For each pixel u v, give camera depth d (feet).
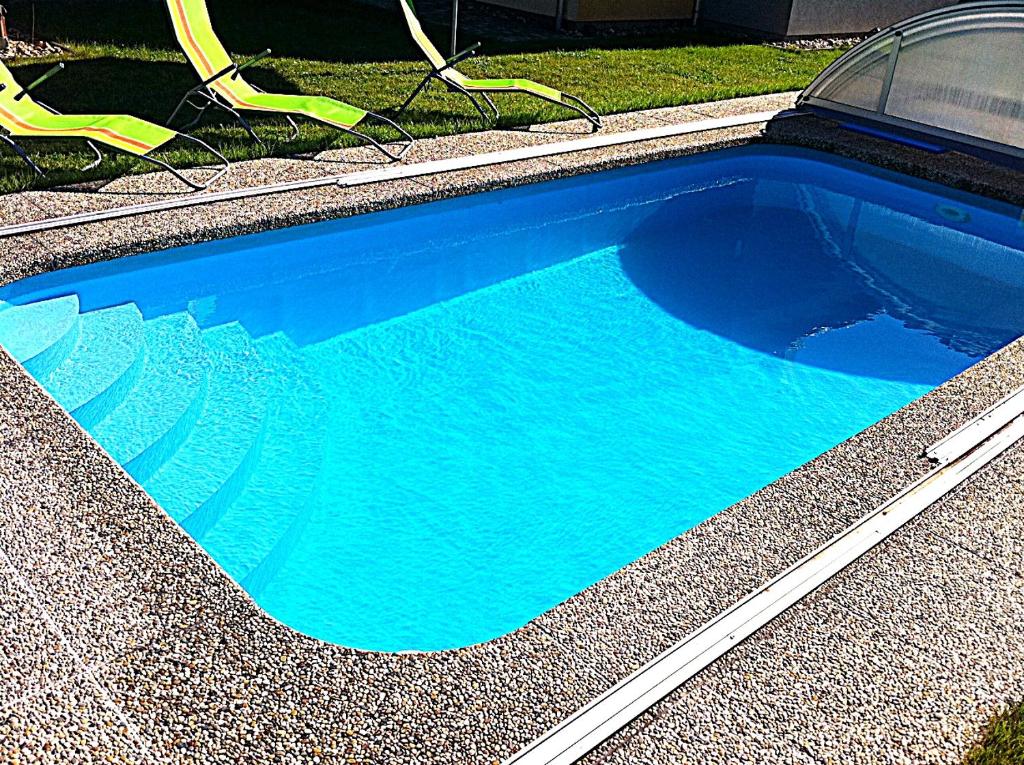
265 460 14.70
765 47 44.50
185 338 17.66
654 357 18.93
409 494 14.49
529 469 15.38
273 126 25.31
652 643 10.02
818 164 29.19
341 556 13.14
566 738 8.91
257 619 9.92
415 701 9.17
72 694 8.83
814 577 11.07
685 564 11.16
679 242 24.48
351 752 8.61
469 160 23.91
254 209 19.98
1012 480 13.16
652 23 46.65
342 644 11.72
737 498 15.14
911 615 10.65
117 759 8.29
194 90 22.31
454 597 12.66
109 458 12.01
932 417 14.57
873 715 9.40
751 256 23.90
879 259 24.17
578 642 9.97
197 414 15.42
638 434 16.49
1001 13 26.43
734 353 19.29
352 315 19.47
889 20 50.49
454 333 19.19
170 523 11.09
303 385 16.85
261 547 13.01
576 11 42.93
